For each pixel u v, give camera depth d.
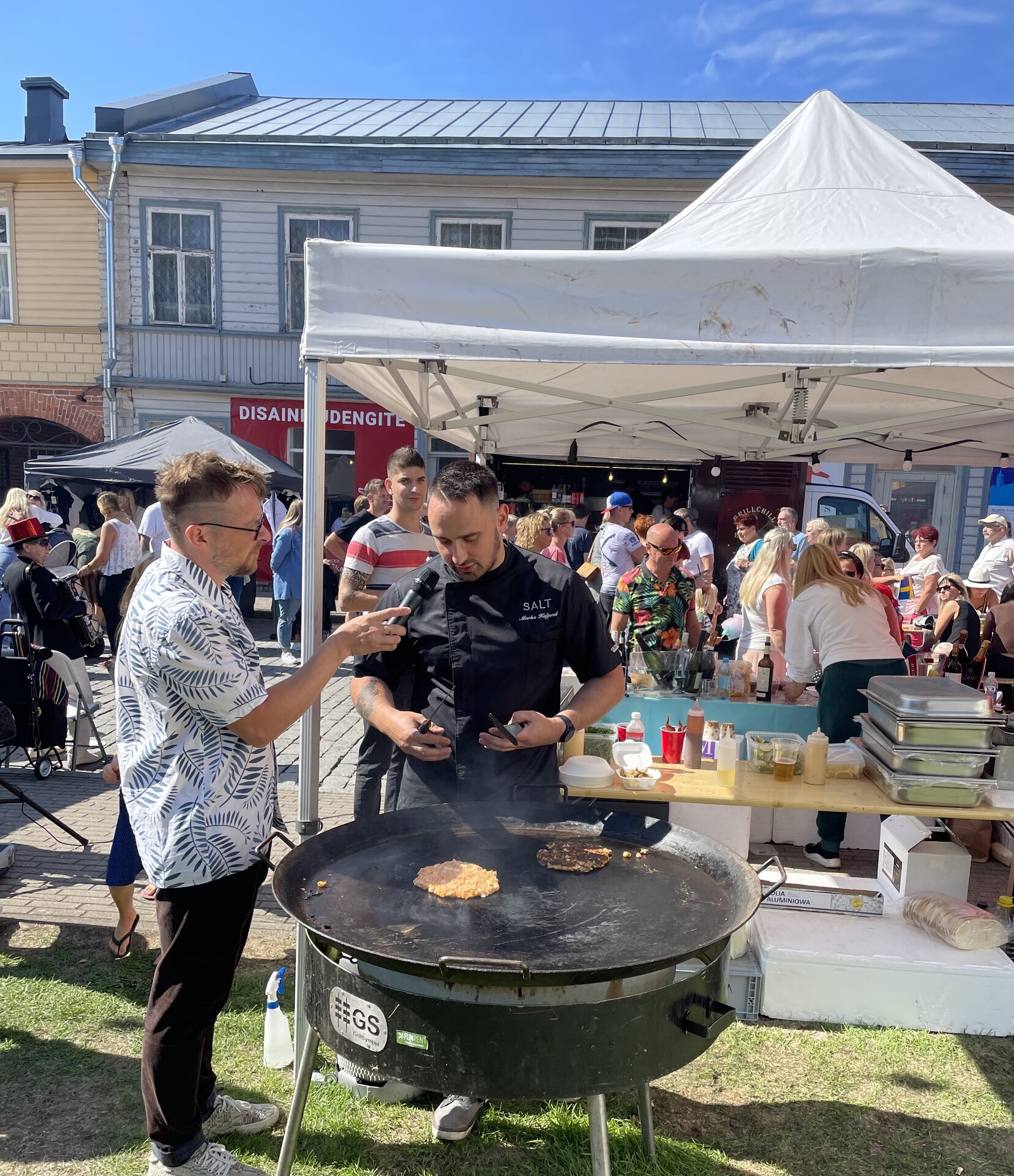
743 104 16.45
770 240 3.44
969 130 14.16
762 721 4.37
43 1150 2.30
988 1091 2.63
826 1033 2.92
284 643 8.75
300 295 13.58
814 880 3.42
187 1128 2.04
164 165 13.05
